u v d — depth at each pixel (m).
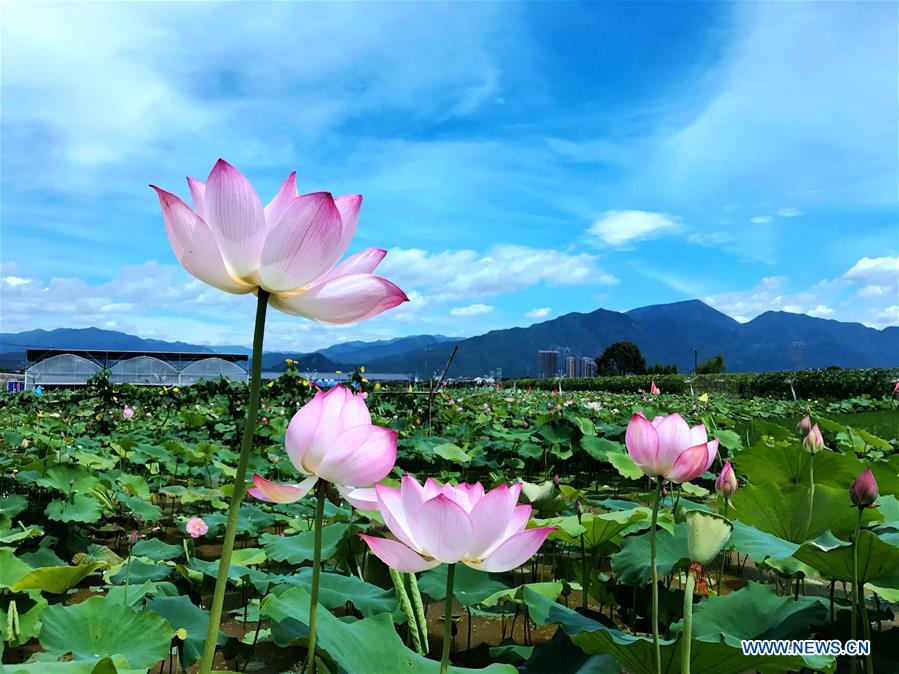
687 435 1.53
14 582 2.55
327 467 1.08
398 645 1.71
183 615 2.54
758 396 21.86
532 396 20.88
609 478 7.41
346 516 4.24
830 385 19.69
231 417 11.02
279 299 0.99
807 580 3.63
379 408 11.56
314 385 12.10
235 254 0.93
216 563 3.17
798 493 2.85
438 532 1.06
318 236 0.93
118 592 2.82
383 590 2.54
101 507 4.49
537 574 3.89
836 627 2.28
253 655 2.84
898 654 2.16
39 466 5.02
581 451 8.03
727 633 2.05
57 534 4.32
